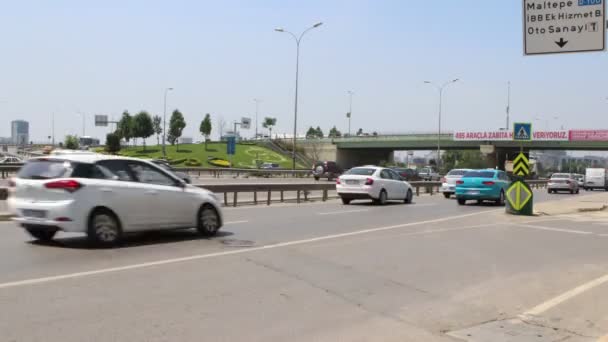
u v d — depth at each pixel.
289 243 11.88
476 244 12.85
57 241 11.26
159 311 6.62
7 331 5.72
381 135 87.50
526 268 10.14
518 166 20.72
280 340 5.83
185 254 10.21
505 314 7.18
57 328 5.87
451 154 131.88
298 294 7.70
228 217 17.28
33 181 10.44
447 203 27.12
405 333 6.25
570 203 28.41
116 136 89.81
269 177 60.28
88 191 10.31
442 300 7.74
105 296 7.16
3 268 8.62
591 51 15.65
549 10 16.02
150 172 11.62
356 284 8.43
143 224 11.16
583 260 11.12
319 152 95.75
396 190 25.44
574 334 6.43
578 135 68.88
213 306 6.93
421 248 11.96
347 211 20.50
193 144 109.81
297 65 58.34
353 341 5.89
